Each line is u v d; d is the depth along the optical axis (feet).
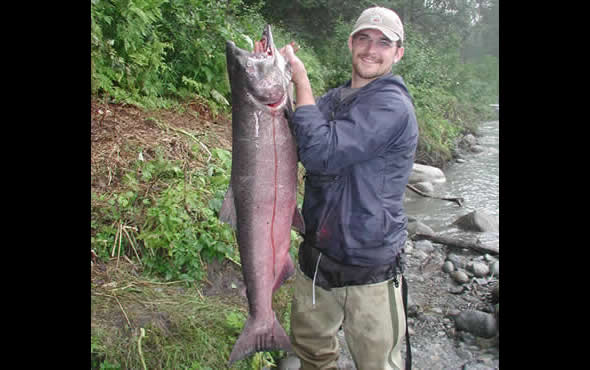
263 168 7.45
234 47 7.42
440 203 26.63
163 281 11.80
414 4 67.00
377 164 7.92
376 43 8.10
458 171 34.47
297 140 7.57
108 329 9.68
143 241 12.30
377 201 8.00
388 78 8.05
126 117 16.85
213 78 21.53
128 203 12.96
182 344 10.02
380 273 8.33
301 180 19.75
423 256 18.62
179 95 20.27
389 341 8.50
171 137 16.60
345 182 8.05
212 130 18.79
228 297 12.10
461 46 77.66
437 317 14.38
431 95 46.85
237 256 13.02
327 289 8.59
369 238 8.05
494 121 61.82
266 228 7.61
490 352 12.73
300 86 7.66
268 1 50.88
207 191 14.29
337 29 47.80
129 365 9.26
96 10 17.15
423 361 12.44
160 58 19.34
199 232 12.98
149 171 14.02
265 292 7.76
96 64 16.81
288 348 7.85
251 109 7.32
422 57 49.55
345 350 12.53
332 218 8.16
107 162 14.01
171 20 21.42
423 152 35.58
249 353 7.72
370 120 7.53
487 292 15.81
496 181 31.50
